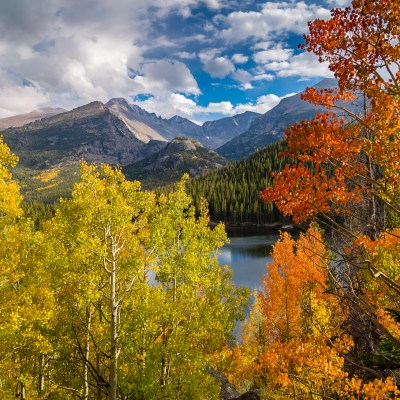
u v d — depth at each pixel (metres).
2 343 10.11
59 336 11.76
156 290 12.01
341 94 5.60
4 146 9.66
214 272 14.88
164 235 12.51
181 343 10.49
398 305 6.47
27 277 11.63
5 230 11.30
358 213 7.29
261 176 128.25
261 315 21.66
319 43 5.47
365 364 7.53
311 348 7.62
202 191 112.88
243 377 18.34
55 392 12.83
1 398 10.34
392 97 5.16
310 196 5.60
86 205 10.57
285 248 15.95
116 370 10.52
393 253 6.05
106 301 11.80
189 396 9.92
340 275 7.45
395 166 5.30
